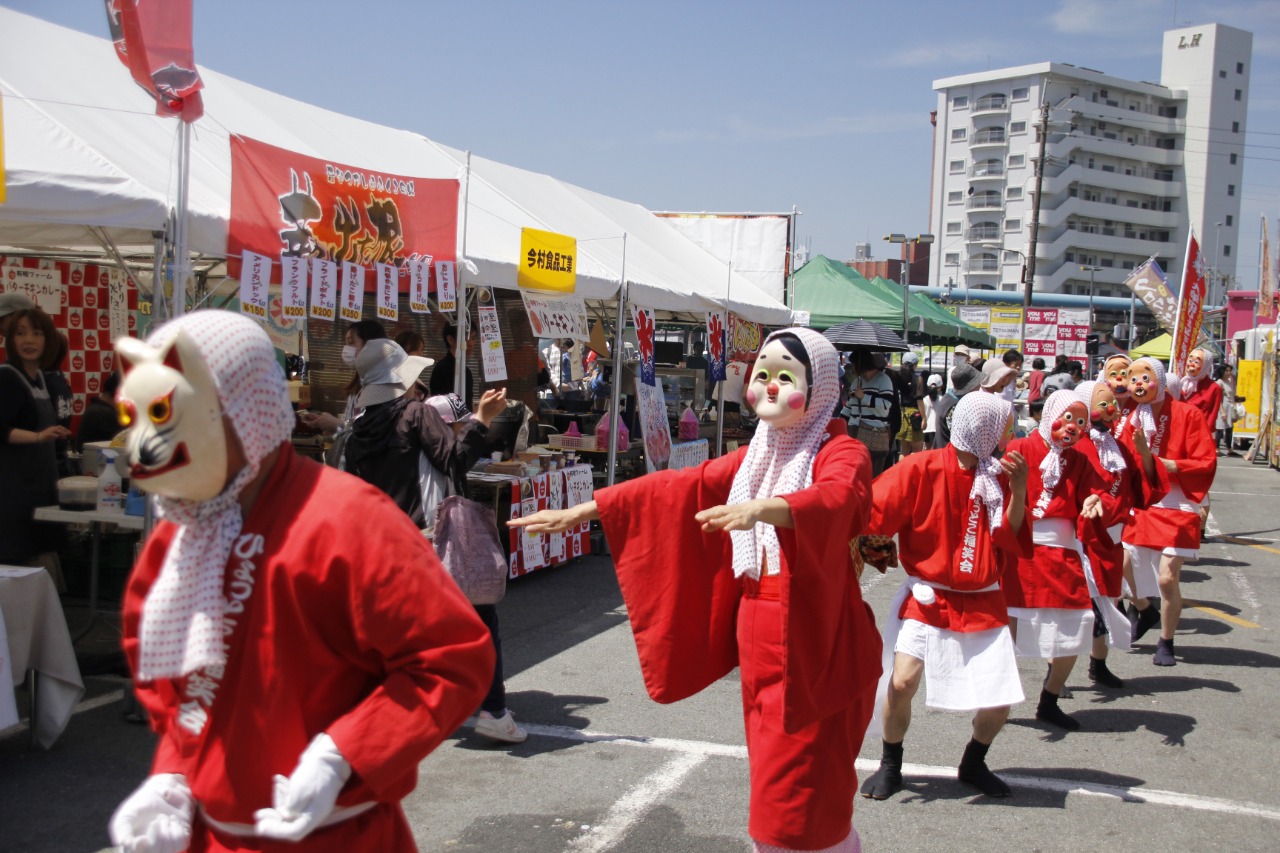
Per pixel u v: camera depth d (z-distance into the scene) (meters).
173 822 1.81
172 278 5.05
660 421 10.50
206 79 8.25
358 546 1.78
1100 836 4.24
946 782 4.80
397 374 5.12
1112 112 94.06
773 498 2.80
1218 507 15.05
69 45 6.64
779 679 3.10
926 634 4.46
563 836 4.10
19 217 4.66
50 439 5.95
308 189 5.88
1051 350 39.84
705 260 14.75
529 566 8.78
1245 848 4.17
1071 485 5.34
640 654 3.31
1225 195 99.38
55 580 6.86
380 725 1.76
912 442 14.28
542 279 8.35
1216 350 28.30
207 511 1.82
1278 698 6.20
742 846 4.04
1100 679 6.43
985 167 94.12
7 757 4.67
